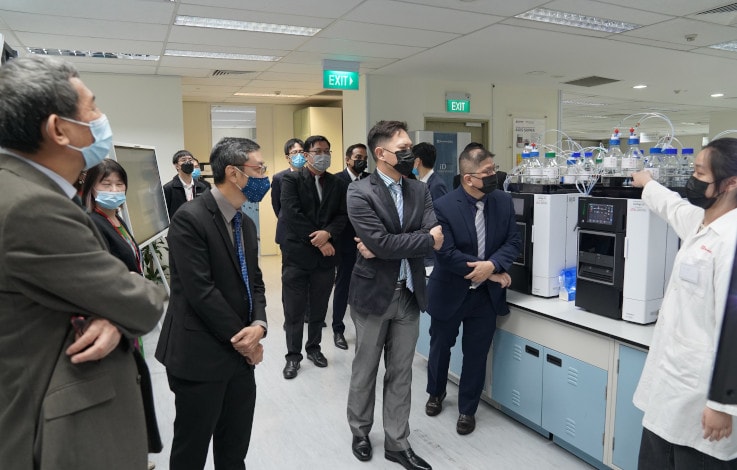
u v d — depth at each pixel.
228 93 7.66
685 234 1.63
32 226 0.82
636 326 2.11
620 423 2.03
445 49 5.03
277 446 2.43
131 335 0.96
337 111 8.04
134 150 3.49
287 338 3.28
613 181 2.46
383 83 6.36
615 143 2.50
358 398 2.28
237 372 1.71
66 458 0.87
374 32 4.38
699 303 1.40
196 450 1.65
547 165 2.86
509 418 2.71
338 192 3.31
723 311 1.26
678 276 1.47
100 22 3.93
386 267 2.12
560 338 2.29
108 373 0.94
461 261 2.31
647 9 3.90
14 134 0.84
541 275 2.59
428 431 2.57
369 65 5.77
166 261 5.30
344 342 3.77
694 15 4.07
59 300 0.87
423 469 2.18
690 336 1.42
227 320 1.57
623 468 2.04
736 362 1.23
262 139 8.70
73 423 0.88
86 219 0.92
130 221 3.11
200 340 1.58
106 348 0.90
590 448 2.18
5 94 0.83
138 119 6.05
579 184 2.67
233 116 9.10
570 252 2.64
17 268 0.81
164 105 6.15
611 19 4.16
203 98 8.15
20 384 0.86
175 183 4.65
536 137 7.49
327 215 3.24
